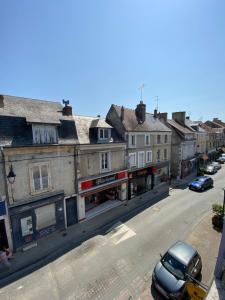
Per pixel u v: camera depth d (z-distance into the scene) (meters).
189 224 13.21
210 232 12.08
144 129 20.06
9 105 11.63
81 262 9.68
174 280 7.47
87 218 14.73
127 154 18.00
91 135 15.33
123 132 17.80
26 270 9.23
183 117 31.61
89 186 14.62
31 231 11.47
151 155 21.56
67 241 11.67
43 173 11.91
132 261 9.62
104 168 15.94
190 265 7.98
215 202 17.19
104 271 8.99
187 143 28.53
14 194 10.64
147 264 9.38
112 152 16.52
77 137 13.79
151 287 8.02
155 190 21.30
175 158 26.67
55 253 10.52
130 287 8.04
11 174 10.18
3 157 10.10
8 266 9.30
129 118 19.61
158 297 7.51
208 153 39.72
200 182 21.12
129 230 12.66
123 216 14.88
